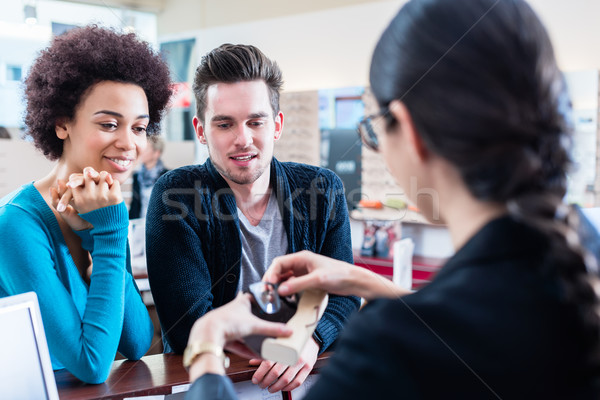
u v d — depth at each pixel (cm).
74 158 83
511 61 30
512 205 31
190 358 40
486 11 31
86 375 74
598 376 30
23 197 80
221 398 34
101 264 79
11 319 60
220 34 198
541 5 211
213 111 84
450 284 32
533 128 30
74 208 80
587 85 206
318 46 157
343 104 133
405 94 32
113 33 83
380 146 38
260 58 84
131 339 87
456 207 34
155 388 73
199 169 95
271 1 169
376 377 30
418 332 31
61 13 238
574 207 35
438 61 31
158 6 216
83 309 83
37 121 82
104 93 78
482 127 29
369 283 51
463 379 29
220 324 42
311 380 83
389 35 34
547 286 30
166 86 90
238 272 94
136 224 150
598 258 32
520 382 29
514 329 30
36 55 84
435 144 32
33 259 75
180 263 89
